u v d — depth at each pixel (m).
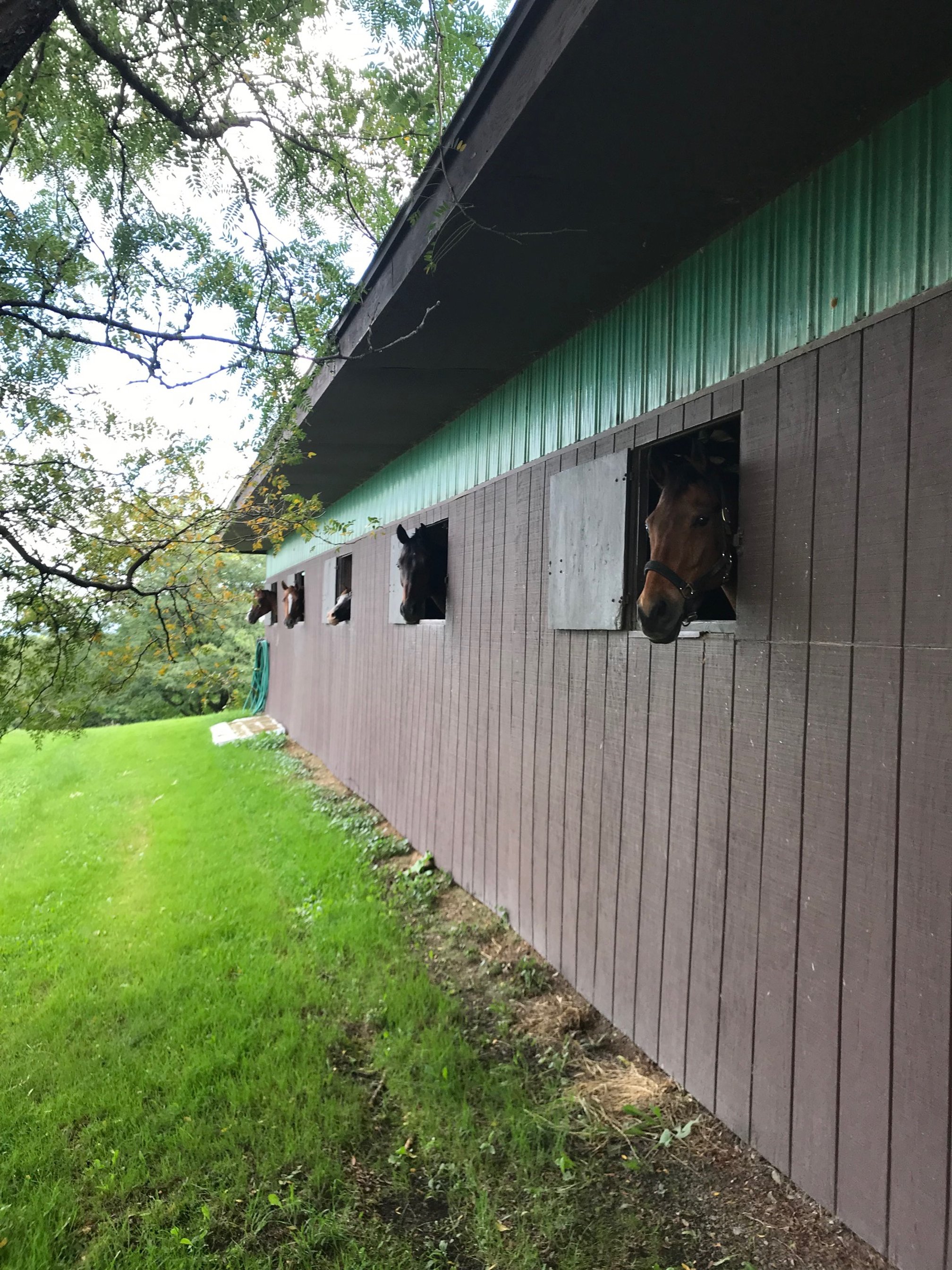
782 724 2.35
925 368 1.89
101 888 5.24
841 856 2.10
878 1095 1.95
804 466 2.29
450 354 4.19
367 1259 2.05
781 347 2.44
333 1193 2.29
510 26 2.11
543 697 3.98
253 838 6.35
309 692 11.27
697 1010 2.72
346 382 4.73
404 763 6.48
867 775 2.03
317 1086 2.75
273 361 3.25
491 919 4.45
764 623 2.44
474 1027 3.31
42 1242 2.10
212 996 3.51
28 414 3.20
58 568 3.38
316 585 10.85
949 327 1.83
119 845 6.47
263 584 15.59
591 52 1.90
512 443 4.50
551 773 3.89
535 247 2.95
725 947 2.58
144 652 3.83
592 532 3.46
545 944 3.90
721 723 2.64
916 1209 1.83
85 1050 3.07
